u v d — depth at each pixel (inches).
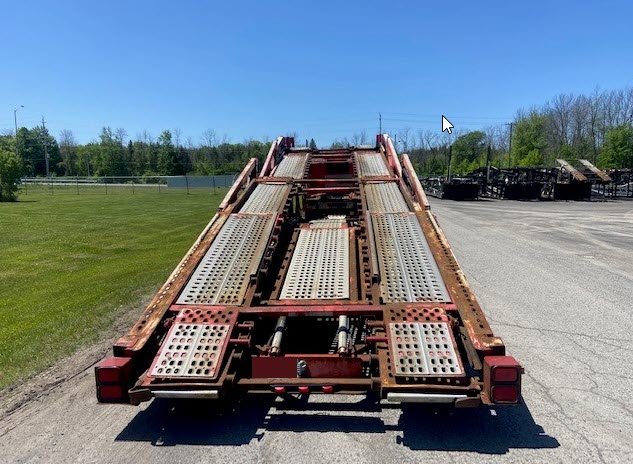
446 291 159.5
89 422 146.3
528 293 288.7
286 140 381.7
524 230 592.1
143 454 128.0
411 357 132.3
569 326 227.9
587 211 858.1
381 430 138.6
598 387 163.8
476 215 786.2
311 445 130.9
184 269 180.4
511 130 2327.8
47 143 3570.4
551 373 175.3
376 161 324.2
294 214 270.2
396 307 151.7
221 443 133.0
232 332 147.0
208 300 163.2
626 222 675.4
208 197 1413.6
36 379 177.3
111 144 3422.7
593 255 417.7
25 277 357.7
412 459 123.2
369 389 132.5
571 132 2493.8
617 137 1815.9
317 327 176.2
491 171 1295.5
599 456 123.5
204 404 155.3
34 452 129.7
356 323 172.9
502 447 128.4
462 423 141.6
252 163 294.5
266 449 129.3
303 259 196.1
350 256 195.3
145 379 133.0
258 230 207.9
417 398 124.5
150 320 153.7
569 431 136.0
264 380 136.8
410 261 177.2
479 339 134.0
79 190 1875.0
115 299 285.9
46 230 633.6
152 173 3203.7
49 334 225.5
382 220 211.0
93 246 501.4
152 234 593.6
